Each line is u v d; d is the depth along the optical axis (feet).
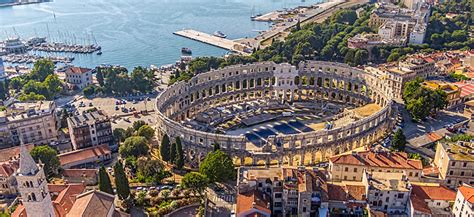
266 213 457.68
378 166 541.75
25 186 385.29
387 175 501.56
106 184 512.63
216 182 569.23
